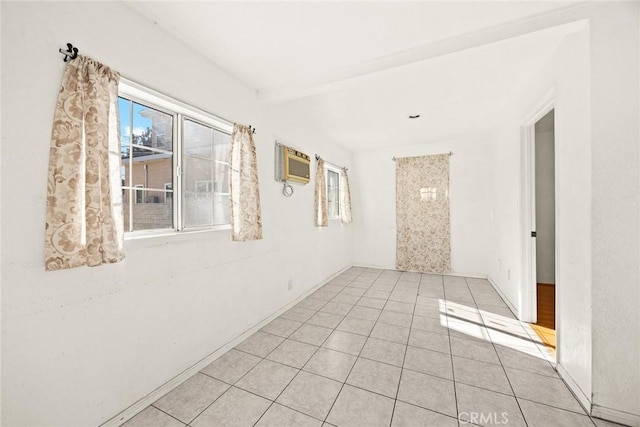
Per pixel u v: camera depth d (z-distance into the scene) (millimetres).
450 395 1690
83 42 1346
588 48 1542
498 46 1847
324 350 2252
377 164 5344
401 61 2092
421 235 4969
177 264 1852
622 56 1473
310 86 2457
